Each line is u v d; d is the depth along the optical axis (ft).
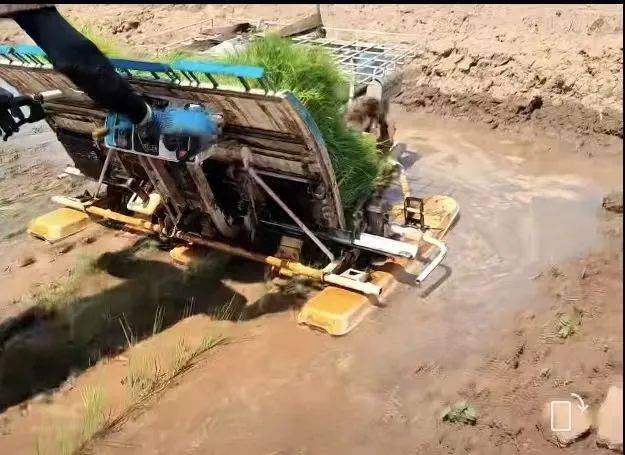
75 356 19.34
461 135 31.58
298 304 20.90
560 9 37.29
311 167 18.61
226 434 16.30
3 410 17.51
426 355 18.30
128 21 46.85
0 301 21.68
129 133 17.80
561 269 21.26
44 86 20.98
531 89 31.09
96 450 16.05
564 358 17.65
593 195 25.54
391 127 23.91
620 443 14.58
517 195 25.93
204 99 17.61
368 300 20.12
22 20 13.71
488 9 39.73
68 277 22.81
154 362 18.78
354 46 25.86
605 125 28.99
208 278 22.52
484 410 16.31
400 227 21.81
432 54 34.14
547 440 15.26
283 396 17.33
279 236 21.54
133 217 24.32
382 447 15.57
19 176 30.30
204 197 19.54
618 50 30.12
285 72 18.42
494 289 20.74
